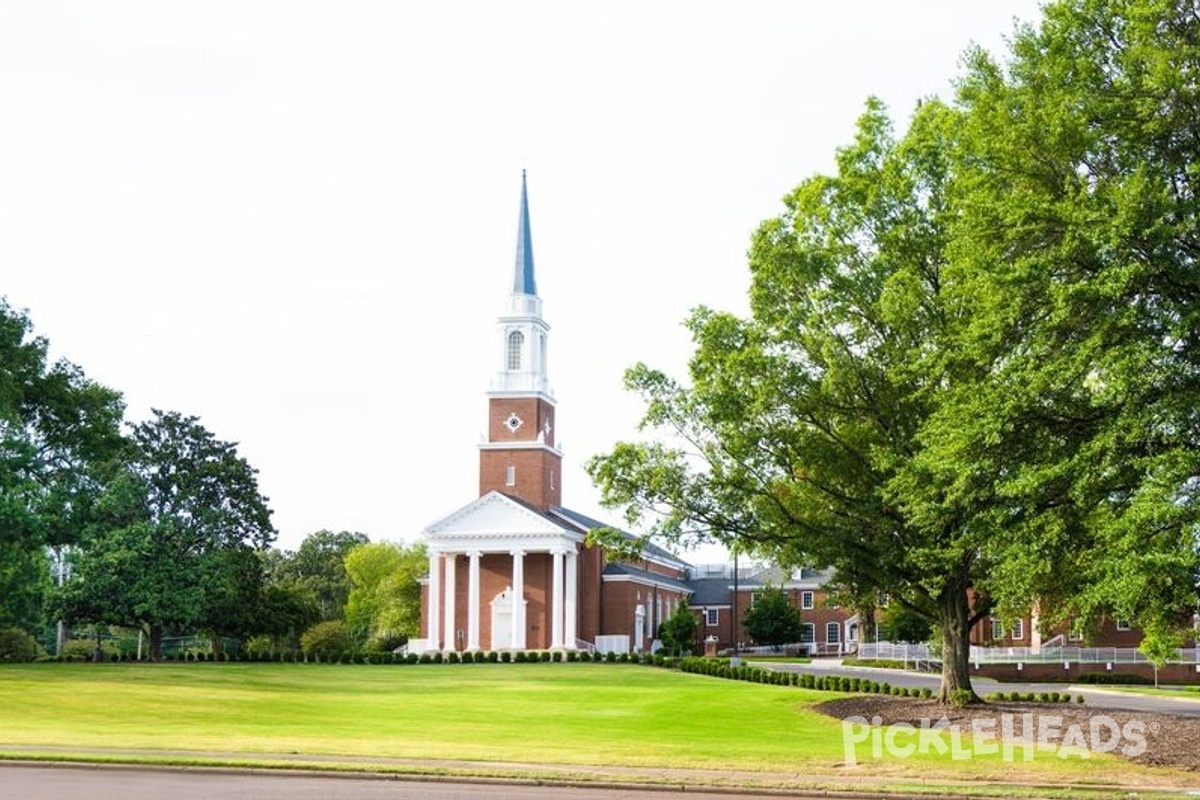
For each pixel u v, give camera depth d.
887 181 39.97
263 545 84.88
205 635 89.44
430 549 96.94
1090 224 27.08
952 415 30.94
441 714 42.66
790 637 111.00
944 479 32.25
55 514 72.81
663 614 115.75
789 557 42.47
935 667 77.62
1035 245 29.19
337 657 81.12
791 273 40.56
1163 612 27.75
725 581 130.75
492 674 68.38
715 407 41.50
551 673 69.25
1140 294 27.38
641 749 31.16
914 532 39.94
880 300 38.66
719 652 109.56
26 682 50.09
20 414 71.06
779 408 41.44
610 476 43.03
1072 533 30.38
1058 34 29.53
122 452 80.44
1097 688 62.22
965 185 30.47
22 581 73.44
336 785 24.28
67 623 82.50
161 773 25.75
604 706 46.75
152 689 48.91
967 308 35.94
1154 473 27.36
